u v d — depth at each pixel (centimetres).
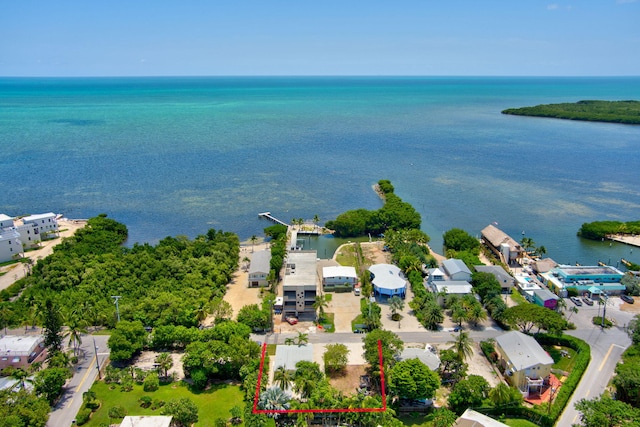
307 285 14088
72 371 11638
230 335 12206
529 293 15512
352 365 11725
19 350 11756
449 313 14762
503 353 11769
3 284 16488
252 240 19950
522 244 19000
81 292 14725
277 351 11400
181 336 12450
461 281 15788
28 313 14062
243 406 10394
